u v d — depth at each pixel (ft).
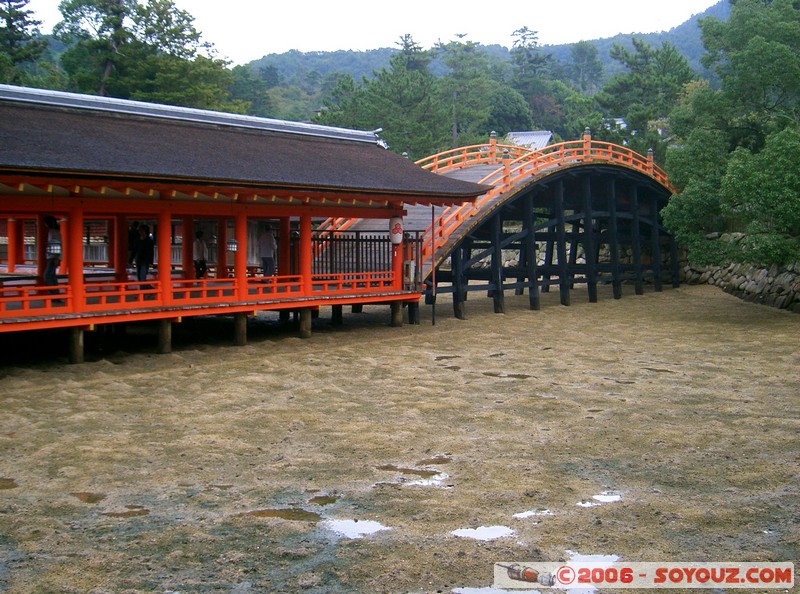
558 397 50.78
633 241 115.44
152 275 75.92
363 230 88.33
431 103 180.96
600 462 37.27
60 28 162.71
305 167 67.41
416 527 29.53
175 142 62.69
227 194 61.72
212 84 156.35
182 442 39.47
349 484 34.01
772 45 94.99
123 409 45.70
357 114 183.01
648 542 28.30
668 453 38.65
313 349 66.59
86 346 64.23
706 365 62.13
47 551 27.25
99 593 24.49
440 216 87.76
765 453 38.68
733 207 86.94
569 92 300.61
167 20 158.61
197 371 56.44
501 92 259.39
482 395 51.24
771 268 107.34
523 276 112.16
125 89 151.74
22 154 49.11
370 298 75.05
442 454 38.34
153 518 30.14
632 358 65.41
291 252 75.31
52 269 61.36
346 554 27.32
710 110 101.76
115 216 72.02
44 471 35.09
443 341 73.10
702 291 119.96
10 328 51.67
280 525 29.58
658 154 145.89
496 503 31.81
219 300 65.00
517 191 90.99
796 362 63.10
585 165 101.09
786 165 78.54
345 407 47.29
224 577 25.66
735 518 30.37
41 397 47.75
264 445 39.42
